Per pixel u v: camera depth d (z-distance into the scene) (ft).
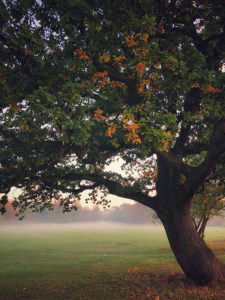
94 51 18.12
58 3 17.43
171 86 18.31
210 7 19.35
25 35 17.65
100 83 20.57
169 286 27.27
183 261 27.48
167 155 26.17
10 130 27.45
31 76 19.57
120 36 17.56
